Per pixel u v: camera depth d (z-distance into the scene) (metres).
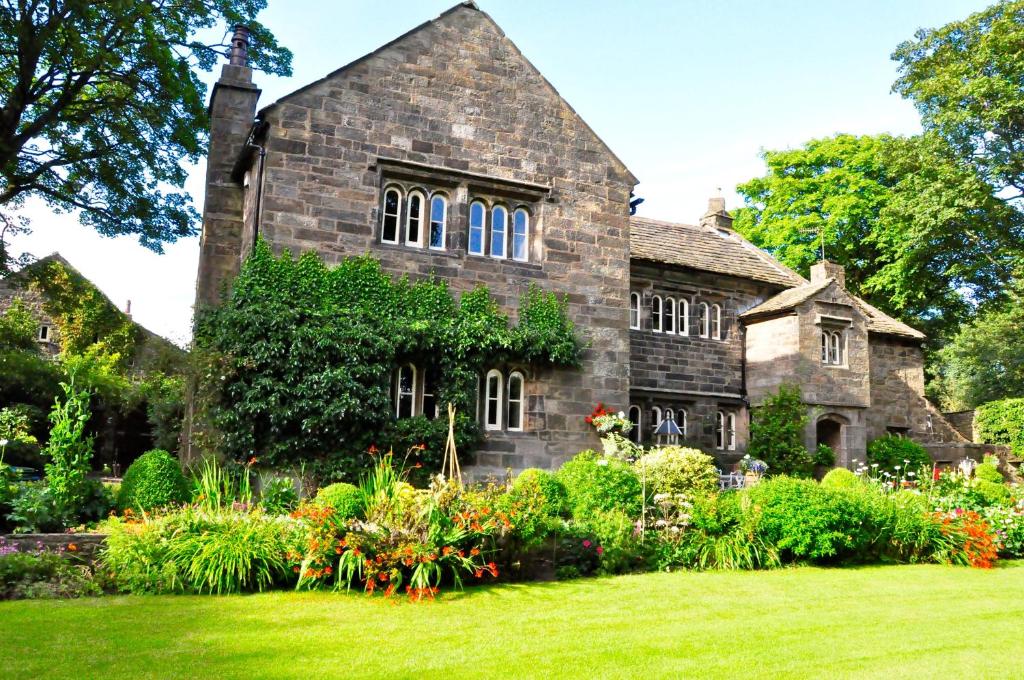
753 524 12.78
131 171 25.64
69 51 21.27
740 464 23.19
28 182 24.14
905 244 31.89
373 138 17.20
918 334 30.02
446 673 6.68
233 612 8.70
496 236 18.59
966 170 28.88
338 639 7.69
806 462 23.28
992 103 28.12
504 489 13.38
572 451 18.31
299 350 15.48
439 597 9.80
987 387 41.94
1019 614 9.60
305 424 15.26
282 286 15.94
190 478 14.58
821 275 26.64
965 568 13.38
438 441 16.61
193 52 24.03
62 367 30.22
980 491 16.84
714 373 25.55
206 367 15.12
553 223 18.91
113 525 10.63
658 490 14.09
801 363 24.33
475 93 18.45
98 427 33.31
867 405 25.44
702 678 6.71
